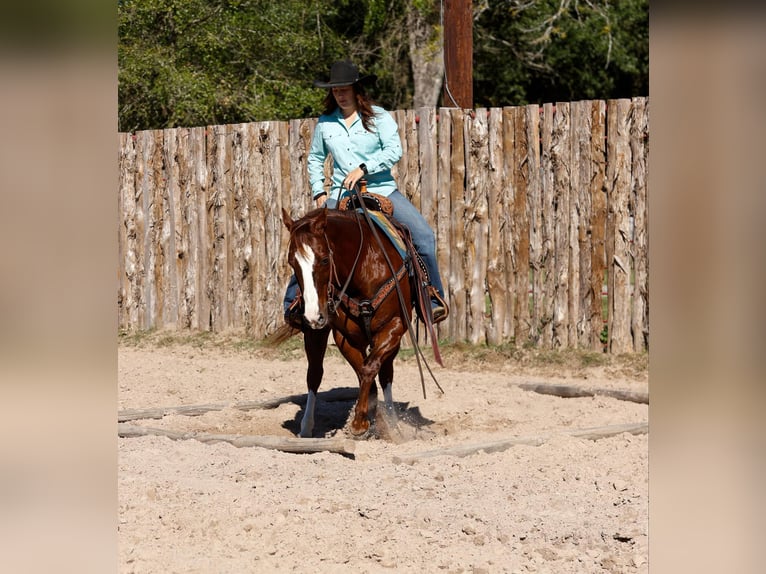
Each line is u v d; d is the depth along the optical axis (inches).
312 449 259.0
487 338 429.1
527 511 199.9
